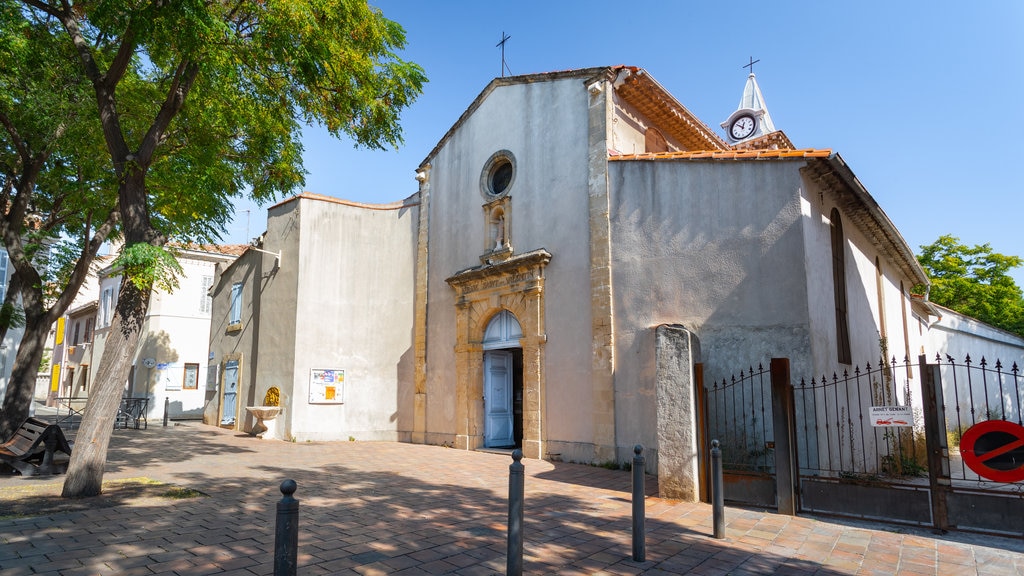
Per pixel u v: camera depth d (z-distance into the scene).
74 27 8.19
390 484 8.66
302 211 15.73
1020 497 5.77
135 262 6.99
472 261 14.15
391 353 15.88
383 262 16.25
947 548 5.55
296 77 8.60
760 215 9.39
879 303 13.23
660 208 10.52
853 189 9.91
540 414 11.77
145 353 24.22
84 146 10.74
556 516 6.77
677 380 7.84
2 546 5.16
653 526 6.33
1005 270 26.80
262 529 5.89
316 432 14.89
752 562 5.16
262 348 16.20
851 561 5.19
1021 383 21.75
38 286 11.45
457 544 5.57
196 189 11.14
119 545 5.27
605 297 10.89
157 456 11.30
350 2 8.11
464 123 15.09
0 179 12.59
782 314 8.91
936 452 6.21
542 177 12.65
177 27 6.92
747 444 8.79
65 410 27.69
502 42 14.45
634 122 12.82
